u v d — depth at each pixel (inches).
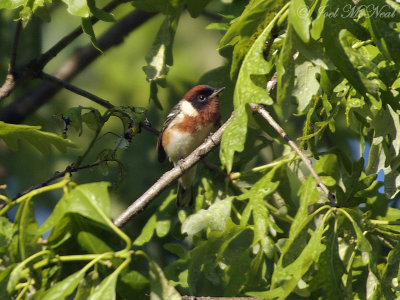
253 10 271.7
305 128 280.2
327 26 236.1
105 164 360.5
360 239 237.6
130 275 221.1
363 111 286.5
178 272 342.0
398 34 238.1
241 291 315.9
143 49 630.5
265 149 450.0
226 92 411.5
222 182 389.4
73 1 288.7
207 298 294.7
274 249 291.9
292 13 236.2
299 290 281.6
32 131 293.7
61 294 209.3
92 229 232.7
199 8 371.2
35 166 534.0
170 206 386.6
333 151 346.3
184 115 506.0
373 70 232.4
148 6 365.1
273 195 358.3
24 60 517.7
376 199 306.2
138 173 499.8
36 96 523.2
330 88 261.1
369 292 276.5
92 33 297.9
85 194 215.5
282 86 239.8
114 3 400.5
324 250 242.8
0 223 239.9
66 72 544.4
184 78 601.6
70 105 596.4
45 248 225.1
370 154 299.4
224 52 408.2
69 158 530.3
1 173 527.8
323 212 314.0
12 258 226.4
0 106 546.0
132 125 354.0
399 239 287.9
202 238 363.3
